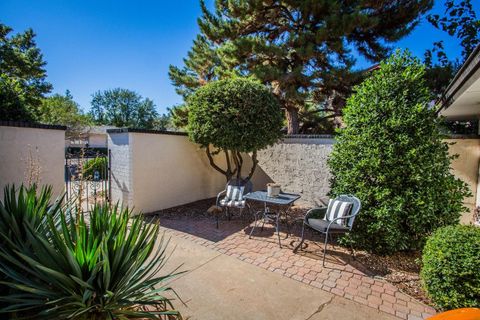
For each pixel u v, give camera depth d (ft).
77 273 5.75
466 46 27.84
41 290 5.63
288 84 26.68
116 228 6.79
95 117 122.21
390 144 12.05
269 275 10.72
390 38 26.58
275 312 8.34
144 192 19.52
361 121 12.96
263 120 18.99
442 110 16.15
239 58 28.27
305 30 27.35
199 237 15.03
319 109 37.27
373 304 8.86
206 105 18.78
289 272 11.00
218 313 8.25
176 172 21.98
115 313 6.03
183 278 10.42
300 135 24.27
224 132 18.37
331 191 14.65
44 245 5.75
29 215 7.22
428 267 8.86
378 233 12.58
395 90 12.41
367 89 13.30
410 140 11.78
